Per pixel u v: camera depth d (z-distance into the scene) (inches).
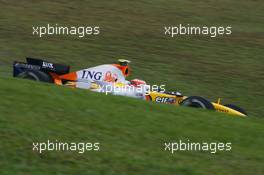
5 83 2055.9
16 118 1721.2
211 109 2214.6
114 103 2018.9
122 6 5339.6
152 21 4921.3
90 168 1499.8
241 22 5177.2
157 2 5610.2
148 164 1558.8
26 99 1894.7
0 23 4394.7
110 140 1679.4
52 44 3956.7
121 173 1492.4
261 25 5132.9
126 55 3858.3
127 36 4377.5
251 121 2094.0
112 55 3826.3
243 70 3745.1
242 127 1967.3
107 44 4101.9
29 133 1637.6
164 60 3809.1
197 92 3166.8
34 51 3740.2
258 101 3107.8
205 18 5191.9
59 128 1701.5
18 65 2493.8
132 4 5442.9
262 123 2089.1
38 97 1932.8
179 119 1945.1
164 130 1809.8
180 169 1556.3
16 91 1963.6
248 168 1621.6
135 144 1679.4
